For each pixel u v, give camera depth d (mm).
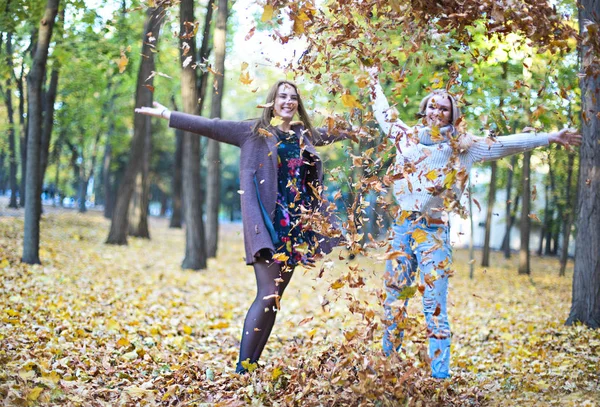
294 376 3330
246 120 4062
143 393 3475
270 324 3967
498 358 4957
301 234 3896
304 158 3949
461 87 3547
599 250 6094
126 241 16062
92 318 5688
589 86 5527
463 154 3742
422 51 3418
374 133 3305
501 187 22609
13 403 2971
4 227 14148
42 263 9555
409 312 3209
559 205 20766
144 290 8578
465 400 3375
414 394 3135
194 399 3455
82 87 16641
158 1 3602
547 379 3992
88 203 48812
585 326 5984
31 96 9227
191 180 12617
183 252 16797
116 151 28781
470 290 11805
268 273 3881
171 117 3934
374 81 3234
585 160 6148
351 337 3023
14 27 9719
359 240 3059
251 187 3869
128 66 11484
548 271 18922
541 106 3484
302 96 4000
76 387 3475
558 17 3174
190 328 5785
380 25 3307
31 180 9281
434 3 3176
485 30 3463
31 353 3883
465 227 36000
